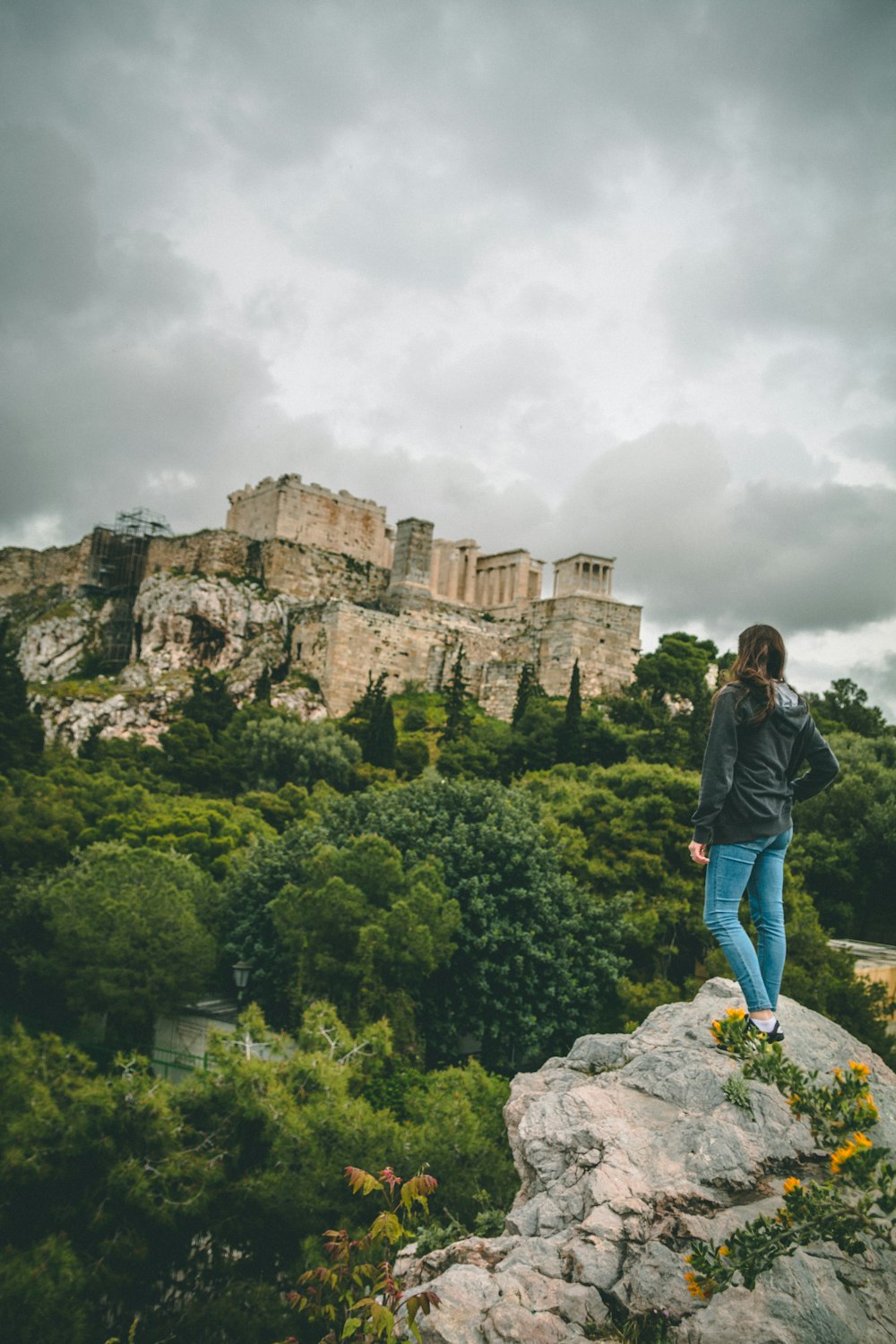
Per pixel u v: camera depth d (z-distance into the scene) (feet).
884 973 130.21
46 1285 49.08
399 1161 59.11
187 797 206.28
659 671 321.32
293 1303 23.80
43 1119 57.77
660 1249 19.66
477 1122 63.52
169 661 336.08
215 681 284.41
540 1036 113.91
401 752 253.65
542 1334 18.45
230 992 136.05
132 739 263.08
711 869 22.50
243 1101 61.82
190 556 380.37
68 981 115.24
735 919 21.97
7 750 207.41
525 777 218.79
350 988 106.52
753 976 21.39
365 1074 81.97
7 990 129.08
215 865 150.30
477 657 352.69
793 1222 16.35
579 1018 119.55
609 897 136.77
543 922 119.55
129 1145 58.03
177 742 237.25
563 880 127.13
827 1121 17.79
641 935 125.59
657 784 151.12
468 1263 21.57
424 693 337.72
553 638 343.05
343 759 238.27
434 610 362.33
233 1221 58.18
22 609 447.83
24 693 231.71
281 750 234.58
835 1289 18.25
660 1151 22.75
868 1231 15.56
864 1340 17.31
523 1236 22.06
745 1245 16.28
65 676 376.27
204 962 118.52
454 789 144.15
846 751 231.91
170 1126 59.52
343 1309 24.11
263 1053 83.61
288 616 351.87
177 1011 122.62
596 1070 29.12
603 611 347.36
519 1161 25.71
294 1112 62.34
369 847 115.85
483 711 331.98
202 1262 59.77
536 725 262.88
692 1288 16.51
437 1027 112.27
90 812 172.76
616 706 287.69
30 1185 55.77
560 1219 21.88
